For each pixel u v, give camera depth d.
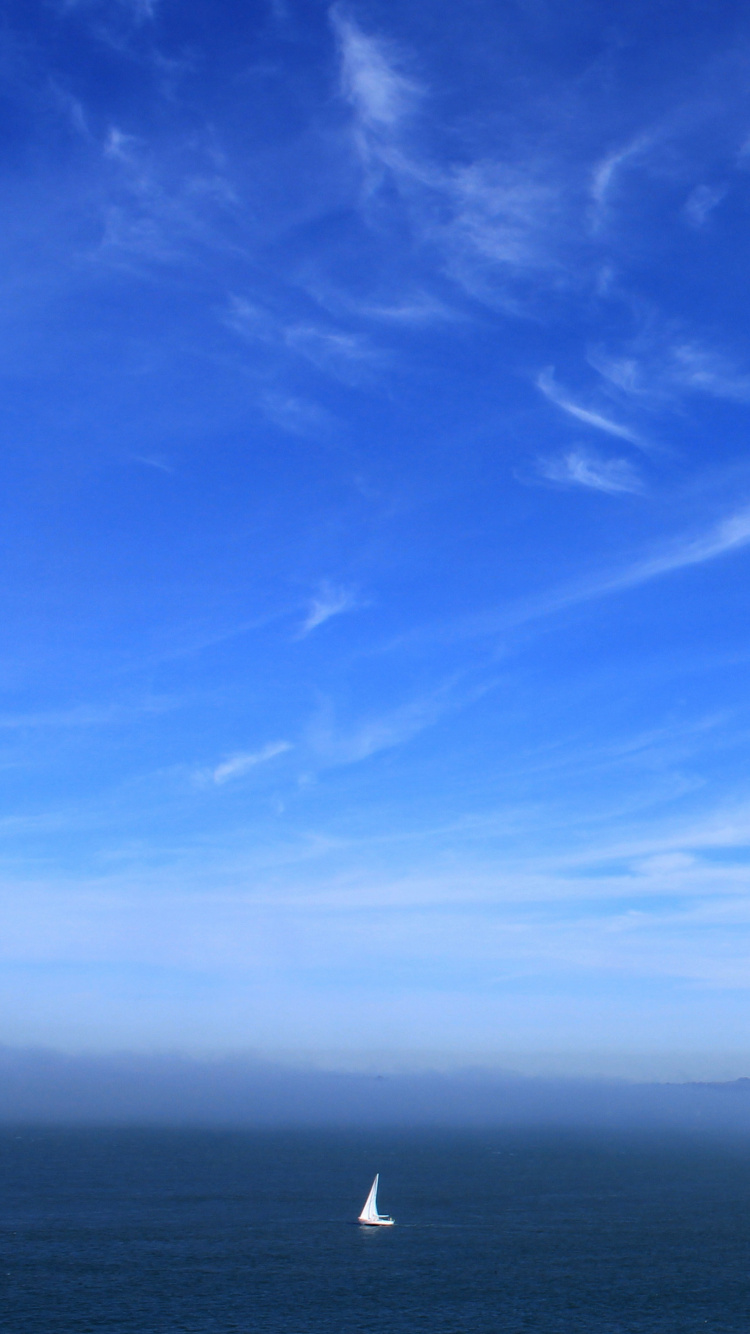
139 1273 139.38
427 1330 112.31
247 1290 130.12
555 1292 132.62
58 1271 139.62
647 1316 120.75
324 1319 116.06
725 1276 144.88
